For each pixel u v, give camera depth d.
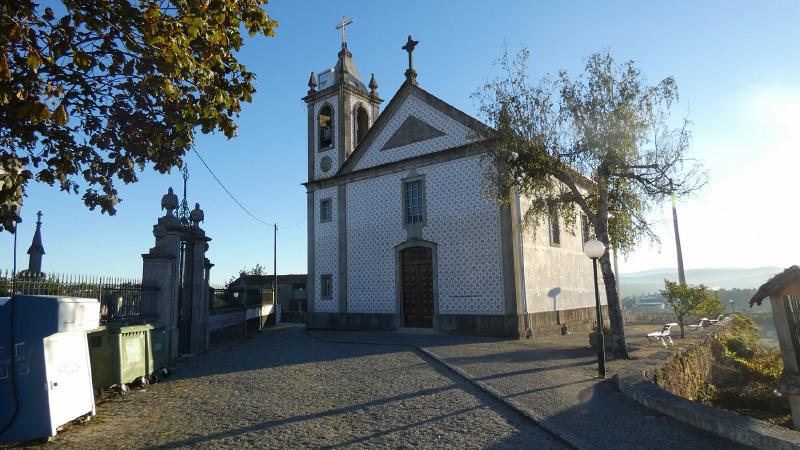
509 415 7.29
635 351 13.35
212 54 6.66
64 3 5.86
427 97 20.69
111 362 9.73
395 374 10.62
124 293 11.46
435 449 5.90
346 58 25.75
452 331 18.64
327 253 23.16
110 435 6.93
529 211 14.95
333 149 24.34
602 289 25.62
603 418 6.98
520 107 13.63
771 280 9.30
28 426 6.58
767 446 5.50
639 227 13.96
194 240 16.14
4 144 6.65
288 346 17.19
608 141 12.60
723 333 19.50
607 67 13.05
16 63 5.77
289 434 6.62
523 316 17.83
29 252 19.73
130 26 6.17
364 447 6.02
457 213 19.08
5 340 6.67
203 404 8.70
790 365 8.95
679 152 12.92
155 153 7.33
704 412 6.51
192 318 15.94
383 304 20.84
